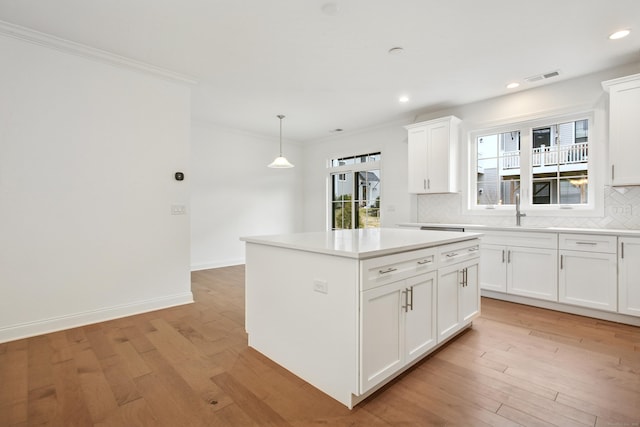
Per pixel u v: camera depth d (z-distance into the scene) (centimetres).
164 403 168
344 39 271
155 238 325
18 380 190
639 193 312
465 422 152
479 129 427
